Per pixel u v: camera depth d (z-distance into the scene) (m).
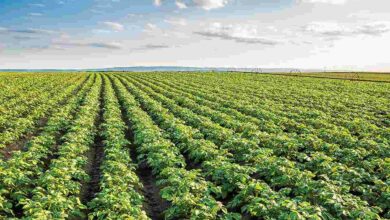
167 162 15.60
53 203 10.91
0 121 24.80
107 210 10.78
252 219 11.96
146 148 18.17
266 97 46.31
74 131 22.88
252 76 101.56
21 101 37.28
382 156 17.77
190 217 10.76
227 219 10.45
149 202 13.99
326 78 93.88
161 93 51.03
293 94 49.38
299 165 15.95
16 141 22.31
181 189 11.97
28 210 10.52
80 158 16.05
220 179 14.00
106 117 29.36
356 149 18.75
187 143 19.23
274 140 19.47
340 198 10.97
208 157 16.55
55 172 13.56
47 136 20.19
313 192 11.91
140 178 16.50
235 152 18.48
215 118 27.84
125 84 70.44
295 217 9.37
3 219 10.85
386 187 12.48
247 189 11.98
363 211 10.13
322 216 9.71
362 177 13.53
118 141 19.55
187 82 73.44
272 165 14.19
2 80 66.94
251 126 23.08
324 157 15.59
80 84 66.50
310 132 23.23
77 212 11.19
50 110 33.19
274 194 11.21
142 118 25.86
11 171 13.55
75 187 13.16
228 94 48.06
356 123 25.91
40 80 70.38
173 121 25.02
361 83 73.38
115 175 13.44
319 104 38.94
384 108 35.56
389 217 11.20
